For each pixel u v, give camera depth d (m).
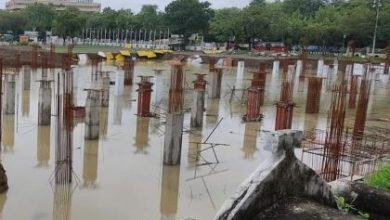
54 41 93.38
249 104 28.36
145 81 29.70
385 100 39.28
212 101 35.50
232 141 23.52
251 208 5.32
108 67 56.12
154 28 100.38
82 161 19.03
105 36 102.44
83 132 23.17
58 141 16.17
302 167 5.84
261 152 21.78
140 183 17.02
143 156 20.28
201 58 69.44
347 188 7.22
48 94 23.81
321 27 77.06
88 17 101.88
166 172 18.33
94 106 21.81
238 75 47.19
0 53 53.75
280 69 58.97
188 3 94.06
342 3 103.69
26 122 25.11
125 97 34.62
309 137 21.42
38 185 16.23
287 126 24.33
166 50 80.00
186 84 40.78
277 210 5.48
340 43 79.75
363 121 20.77
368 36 73.25
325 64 54.34
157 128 25.38
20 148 20.56
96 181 16.92
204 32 96.75
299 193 5.88
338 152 14.69
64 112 16.28
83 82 40.50
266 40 88.75
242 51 83.12
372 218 6.83
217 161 20.08
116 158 19.77
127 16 103.44
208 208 15.23
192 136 24.16
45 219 13.70
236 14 88.00
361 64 50.34
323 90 43.12
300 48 83.12
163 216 14.45
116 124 25.84
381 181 8.38
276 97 38.09
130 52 72.75
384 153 17.42
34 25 102.94
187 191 16.53
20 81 38.50
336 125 15.02
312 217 5.36
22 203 14.66
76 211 14.36
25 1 153.12
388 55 51.22
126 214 14.40
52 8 109.25
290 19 84.38
